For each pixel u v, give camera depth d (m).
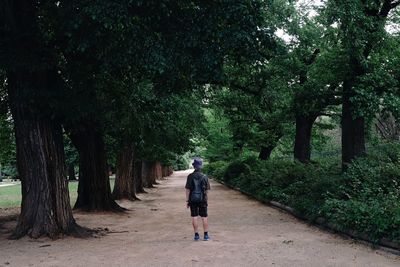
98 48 10.44
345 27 13.41
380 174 12.49
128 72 13.02
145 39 10.10
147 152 28.47
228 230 12.18
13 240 10.96
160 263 7.99
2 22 11.16
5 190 37.88
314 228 12.27
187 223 14.13
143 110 17.95
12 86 11.62
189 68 10.64
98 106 11.91
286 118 24.80
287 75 20.56
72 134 17.52
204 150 68.81
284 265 7.69
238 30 10.54
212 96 26.88
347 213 10.73
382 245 9.02
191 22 10.49
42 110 11.36
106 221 15.17
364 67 13.86
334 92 19.23
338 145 35.94
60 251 9.50
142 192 31.56
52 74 11.75
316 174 17.17
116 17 9.48
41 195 11.43
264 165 27.27
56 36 11.41
